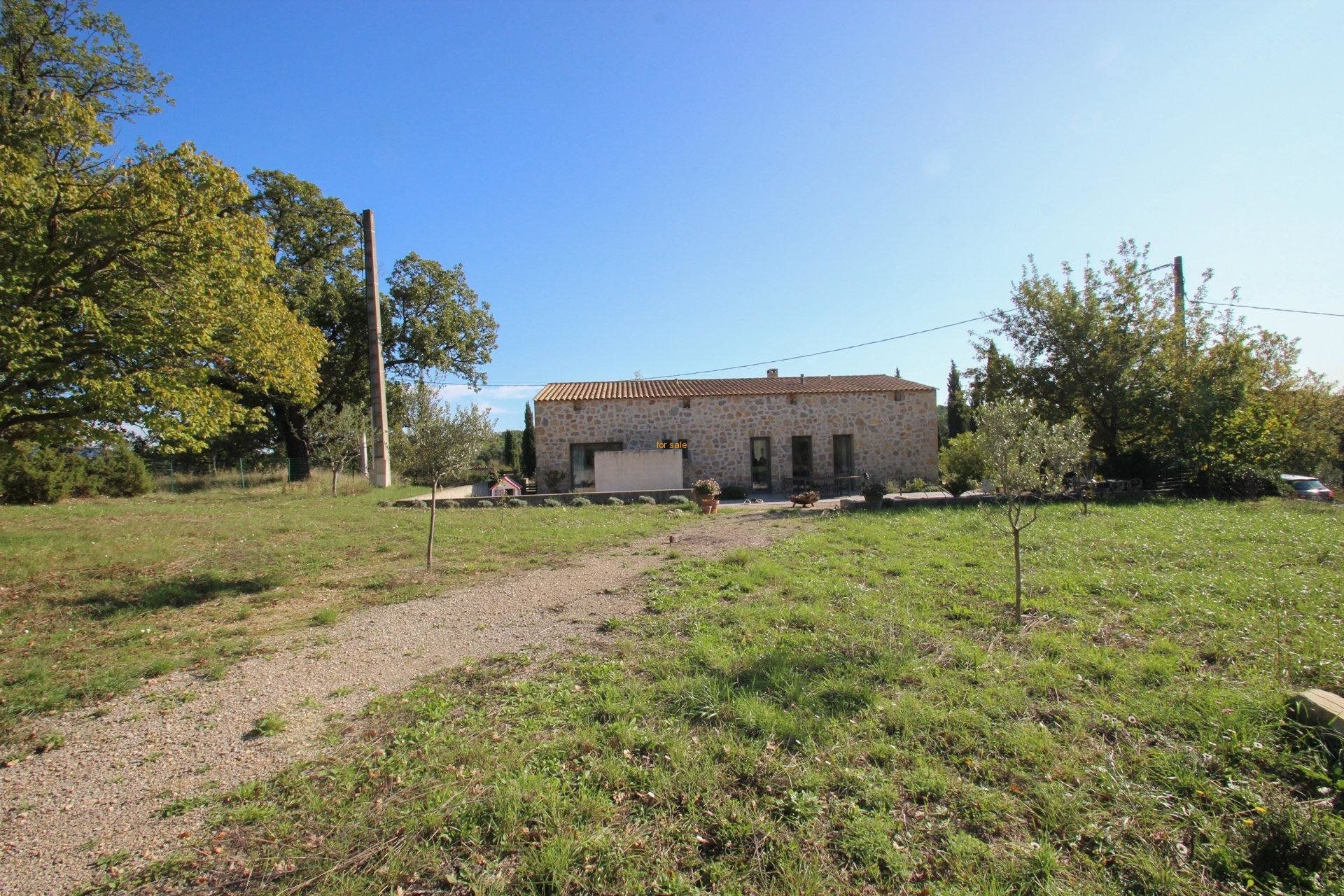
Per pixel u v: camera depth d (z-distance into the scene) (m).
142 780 3.40
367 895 2.43
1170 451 14.99
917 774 3.07
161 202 8.08
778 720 3.56
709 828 2.78
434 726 3.83
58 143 8.51
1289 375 18.83
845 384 24.27
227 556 9.13
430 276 25.31
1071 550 7.98
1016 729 3.46
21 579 7.59
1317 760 2.98
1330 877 2.36
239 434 32.09
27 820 3.07
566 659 4.89
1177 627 5.00
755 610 5.82
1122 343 15.06
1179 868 2.47
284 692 4.48
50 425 8.54
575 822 2.81
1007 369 16.44
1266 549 7.59
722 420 22.61
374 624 6.00
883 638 4.87
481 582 7.61
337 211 22.55
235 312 9.39
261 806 3.10
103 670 4.87
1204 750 3.19
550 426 22.12
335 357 23.55
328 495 18.53
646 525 12.27
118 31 14.60
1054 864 2.47
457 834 2.78
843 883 2.44
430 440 8.57
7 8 12.73
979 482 16.41
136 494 18.95
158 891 2.55
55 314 7.60
